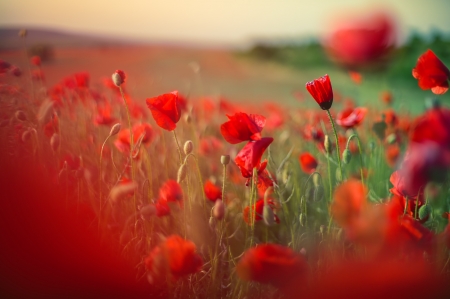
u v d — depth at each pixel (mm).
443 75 1083
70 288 1009
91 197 1136
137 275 1044
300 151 1591
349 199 906
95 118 1366
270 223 1036
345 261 999
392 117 1492
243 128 1044
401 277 909
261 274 912
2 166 1125
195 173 1285
